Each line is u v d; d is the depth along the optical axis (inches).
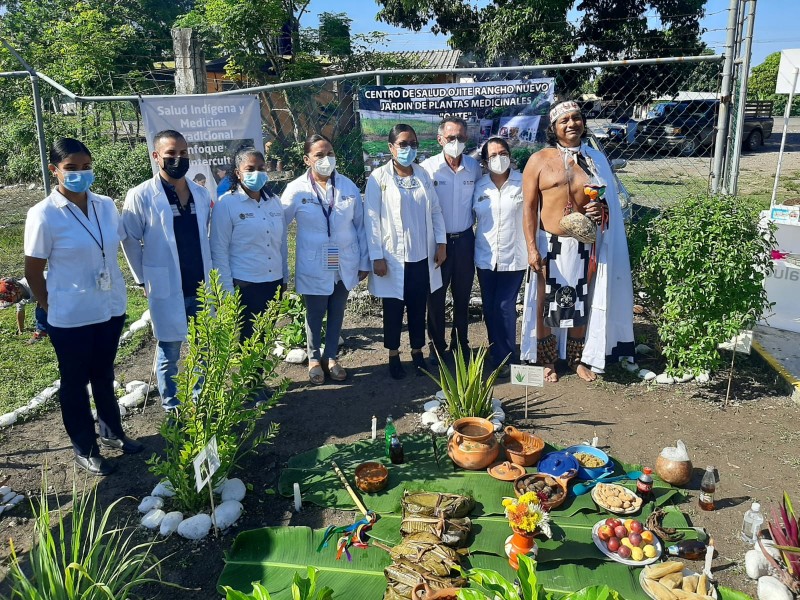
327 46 647.1
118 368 229.6
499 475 150.7
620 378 212.5
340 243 200.1
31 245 143.4
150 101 218.8
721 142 236.7
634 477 150.3
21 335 254.4
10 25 767.7
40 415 194.5
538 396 201.0
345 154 349.7
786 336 238.2
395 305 206.8
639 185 524.1
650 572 119.0
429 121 243.0
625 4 698.8
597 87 708.7
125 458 170.1
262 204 185.8
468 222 211.3
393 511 141.6
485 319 219.9
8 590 123.0
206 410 143.5
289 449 173.2
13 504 149.4
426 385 209.8
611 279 208.1
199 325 137.9
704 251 187.8
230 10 531.2
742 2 223.6
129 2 1023.0
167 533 137.0
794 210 239.1
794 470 157.1
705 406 191.5
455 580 116.2
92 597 100.7
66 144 143.2
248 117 231.3
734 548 130.9
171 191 171.5
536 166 197.8
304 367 228.4
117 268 158.6
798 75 253.8
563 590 116.8
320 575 121.3
